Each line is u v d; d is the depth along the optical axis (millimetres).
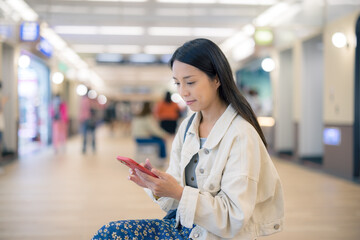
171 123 7980
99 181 5645
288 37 8078
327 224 3492
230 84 1238
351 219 3648
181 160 1308
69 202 4328
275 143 9055
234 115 1235
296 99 7941
